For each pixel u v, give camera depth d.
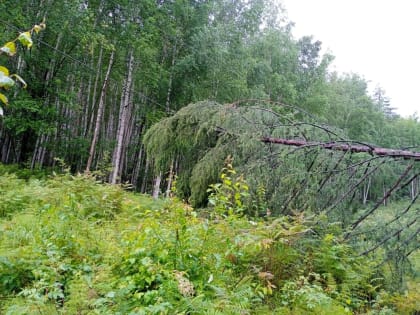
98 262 4.05
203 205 7.34
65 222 4.63
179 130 7.80
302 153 6.34
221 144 7.33
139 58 15.91
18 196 6.88
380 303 4.75
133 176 21.19
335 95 32.03
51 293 3.17
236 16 19.50
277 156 6.61
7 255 3.76
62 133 17.88
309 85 25.45
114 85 20.72
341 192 6.16
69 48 16.06
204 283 3.50
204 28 16.08
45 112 14.55
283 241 4.63
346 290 4.62
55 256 3.89
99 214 6.36
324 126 7.48
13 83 1.47
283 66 22.97
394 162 6.05
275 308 3.95
